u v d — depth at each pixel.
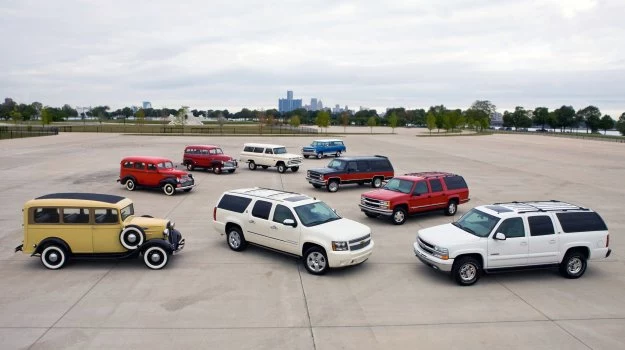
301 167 32.66
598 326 8.15
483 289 9.90
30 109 157.62
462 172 30.14
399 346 7.31
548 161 38.75
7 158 34.41
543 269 11.31
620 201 20.28
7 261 11.16
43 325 7.79
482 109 187.50
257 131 87.12
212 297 9.12
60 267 10.63
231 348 7.13
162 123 148.12
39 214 10.49
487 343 7.46
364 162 23.55
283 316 8.33
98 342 7.23
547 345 7.43
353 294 9.45
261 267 11.04
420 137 82.38
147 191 21.61
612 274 11.01
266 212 11.64
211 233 14.16
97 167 29.47
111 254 10.73
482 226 10.65
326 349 7.18
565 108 162.88
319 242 10.47
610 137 99.25
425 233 10.91
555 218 10.66
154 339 7.36
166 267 10.89
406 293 9.56
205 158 28.55
